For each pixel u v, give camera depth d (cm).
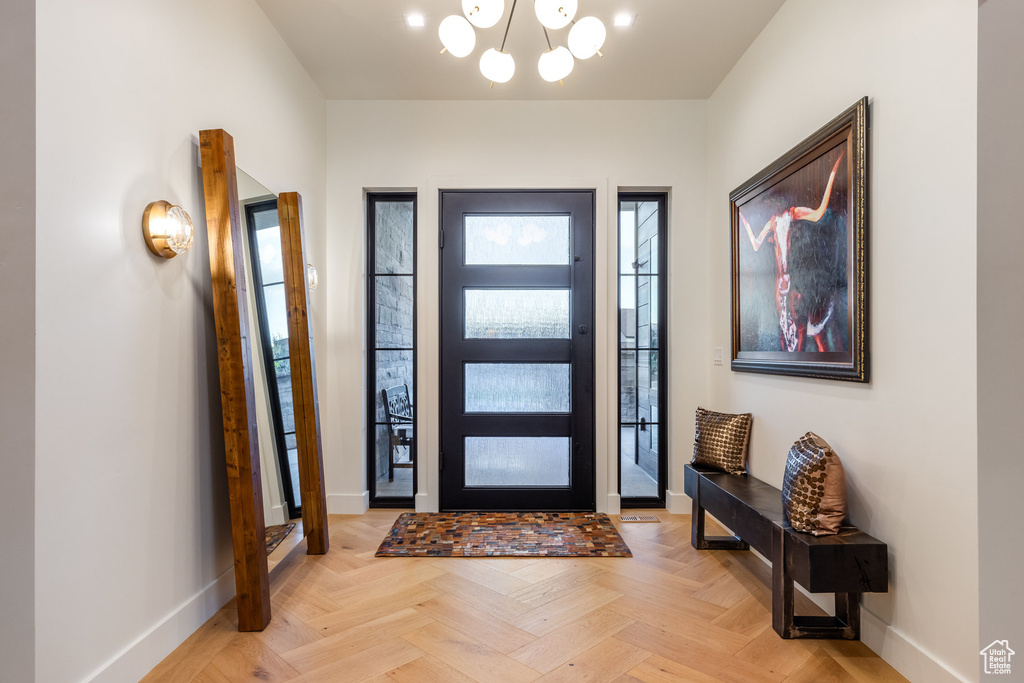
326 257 344
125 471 159
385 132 346
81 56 143
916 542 166
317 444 274
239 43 234
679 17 261
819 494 188
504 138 347
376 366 366
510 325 354
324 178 342
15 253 128
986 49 143
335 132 346
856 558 175
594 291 351
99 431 149
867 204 188
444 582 238
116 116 157
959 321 150
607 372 347
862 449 191
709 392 344
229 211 193
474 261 354
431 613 208
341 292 345
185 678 165
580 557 268
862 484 191
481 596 223
